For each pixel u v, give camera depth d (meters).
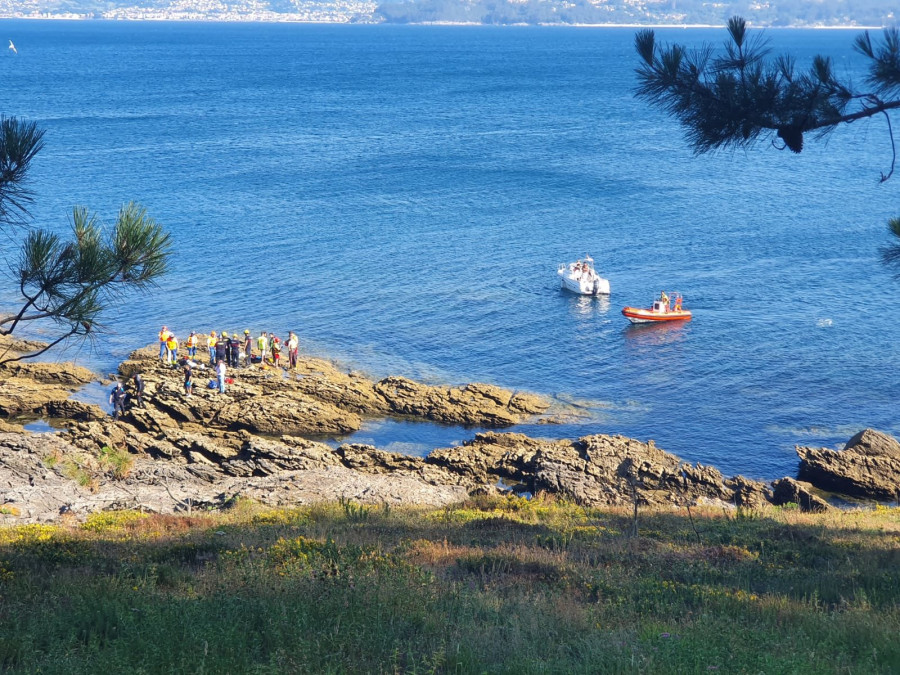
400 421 43.34
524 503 28.16
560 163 122.19
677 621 12.16
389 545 17.84
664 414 43.72
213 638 9.54
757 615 12.70
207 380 44.06
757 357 50.94
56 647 9.38
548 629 11.03
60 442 33.47
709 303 61.22
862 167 123.06
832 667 9.26
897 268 17.81
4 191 11.45
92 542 18.05
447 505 27.42
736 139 13.83
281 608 10.71
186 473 31.73
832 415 43.47
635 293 63.38
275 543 17.09
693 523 22.92
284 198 95.75
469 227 83.56
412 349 52.34
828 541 20.91
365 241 77.38
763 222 86.38
